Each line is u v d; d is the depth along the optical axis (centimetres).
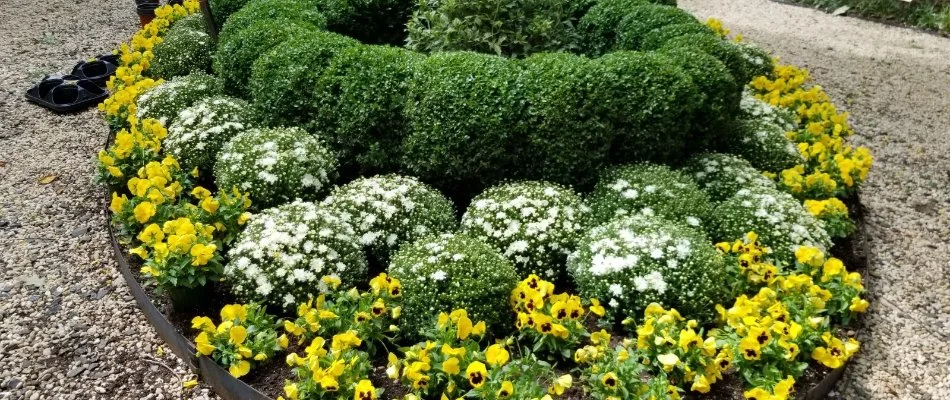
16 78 621
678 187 357
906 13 884
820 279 326
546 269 333
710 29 471
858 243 408
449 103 363
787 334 280
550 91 357
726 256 329
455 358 256
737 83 423
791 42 811
